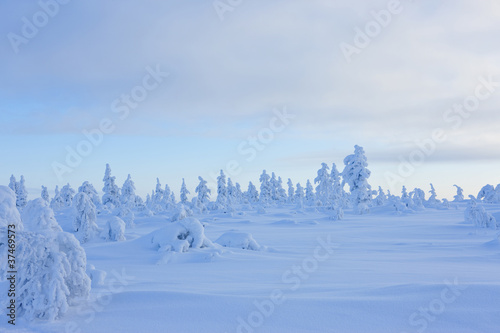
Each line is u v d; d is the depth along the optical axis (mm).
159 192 81688
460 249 17266
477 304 4883
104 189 64188
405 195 85500
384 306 5000
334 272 9766
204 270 10727
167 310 5055
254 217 53875
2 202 7562
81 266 5578
